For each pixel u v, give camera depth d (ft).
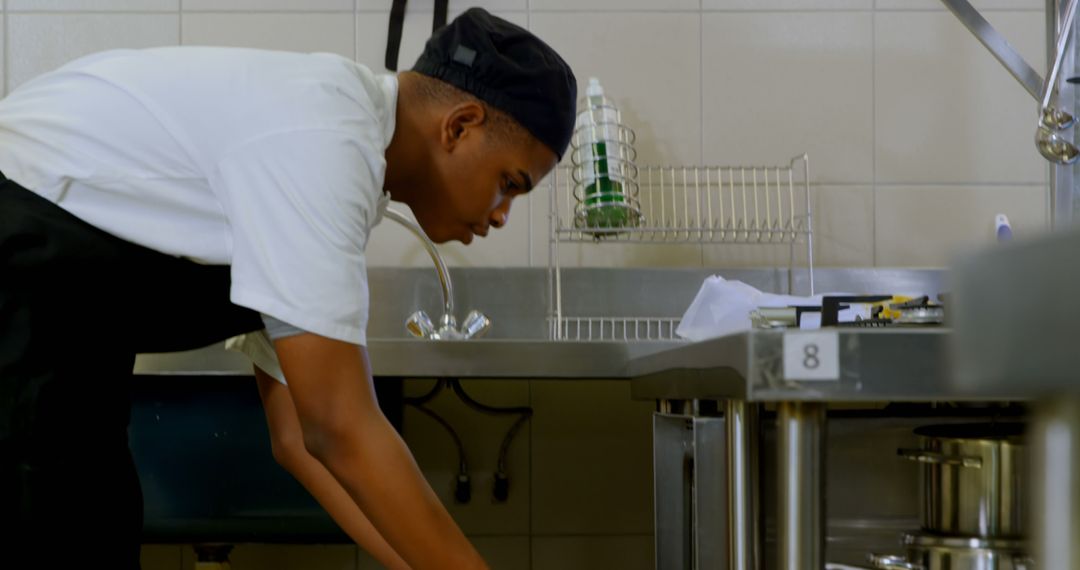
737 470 3.36
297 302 3.10
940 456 3.49
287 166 3.20
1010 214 7.41
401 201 3.98
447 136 3.76
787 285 7.07
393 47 7.29
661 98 7.41
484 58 3.73
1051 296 1.16
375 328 7.04
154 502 5.78
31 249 3.38
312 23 7.36
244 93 3.37
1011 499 3.43
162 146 3.38
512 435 7.34
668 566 4.41
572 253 7.37
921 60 7.43
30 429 3.38
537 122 3.79
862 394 2.46
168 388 5.80
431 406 7.38
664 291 7.09
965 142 7.43
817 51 7.44
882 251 7.40
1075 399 1.26
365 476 3.17
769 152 7.42
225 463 5.81
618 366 5.48
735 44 7.43
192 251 3.43
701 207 7.39
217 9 7.33
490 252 7.36
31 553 3.42
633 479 7.42
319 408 3.18
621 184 6.81
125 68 3.53
